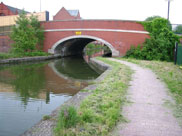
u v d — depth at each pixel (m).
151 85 8.02
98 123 4.20
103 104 5.31
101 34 27.23
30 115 6.50
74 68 19.73
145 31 25.81
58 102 8.05
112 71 12.42
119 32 26.52
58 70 17.78
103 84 8.23
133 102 5.76
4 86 10.86
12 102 7.97
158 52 24.48
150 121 4.46
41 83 11.82
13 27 25.78
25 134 4.06
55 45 29.50
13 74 14.77
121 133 3.89
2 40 30.39
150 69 13.16
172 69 13.05
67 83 11.98
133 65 15.80
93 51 51.78
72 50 40.03
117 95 6.34
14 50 25.14
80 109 4.95
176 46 16.98
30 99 8.44
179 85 7.76
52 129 4.16
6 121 5.98
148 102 5.77
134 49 25.89
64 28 28.75
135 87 7.64
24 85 11.19
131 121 4.45
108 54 41.50
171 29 28.45
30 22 27.34
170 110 5.15
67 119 4.04
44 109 7.12
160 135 3.84
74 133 3.76
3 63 20.05
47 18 30.98
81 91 7.47
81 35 28.11
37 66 20.02
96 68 20.16
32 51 28.05
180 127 4.20
